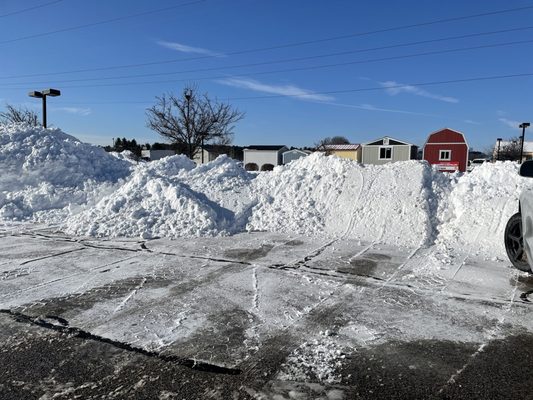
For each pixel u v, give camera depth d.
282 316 3.93
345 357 3.17
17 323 3.75
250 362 3.09
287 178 9.74
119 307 4.13
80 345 3.34
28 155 11.65
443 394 2.69
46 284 4.82
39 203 10.25
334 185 8.98
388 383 2.82
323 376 2.90
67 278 5.05
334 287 4.75
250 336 3.51
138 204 8.74
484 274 5.23
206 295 4.47
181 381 2.84
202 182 10.21
